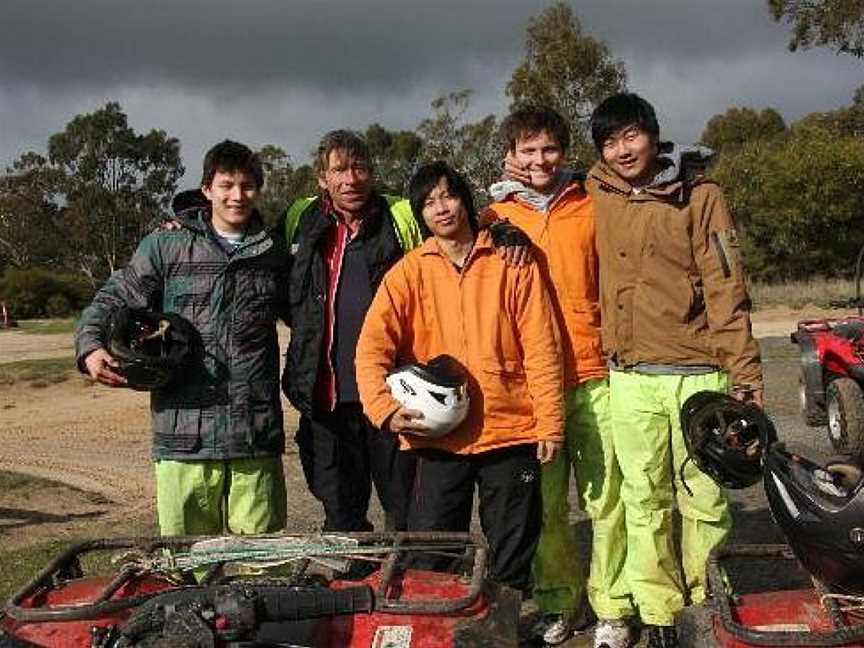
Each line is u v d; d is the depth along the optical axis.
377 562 4.49
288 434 13.00
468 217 5.30
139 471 11.47
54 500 9.99
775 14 44.19
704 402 4.71
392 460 5.98
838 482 4.02
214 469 5.61
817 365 12.78
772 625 4.01
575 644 5.91
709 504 5.36
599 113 5.33
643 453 5.40
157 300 5.66
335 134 5.86
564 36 40.47
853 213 38.59
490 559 5.32
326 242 5.91
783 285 37.66
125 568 4.41
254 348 5.64
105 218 79.06
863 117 50.88
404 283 5.37
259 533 5.22
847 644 3.67
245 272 5.62
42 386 18.95
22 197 81.81
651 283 5.29
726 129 73.94
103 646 3.63
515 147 5.65
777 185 39.00
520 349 5.31
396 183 54.75
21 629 3.95
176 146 80.94
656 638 5.44
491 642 3.92
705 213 5.22
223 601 3.65
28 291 51.28
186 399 5.53
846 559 3.88
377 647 3.87
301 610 3.82
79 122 78.81
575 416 5.71
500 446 5.24
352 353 5.88
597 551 5.73
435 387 5.09
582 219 5.64
